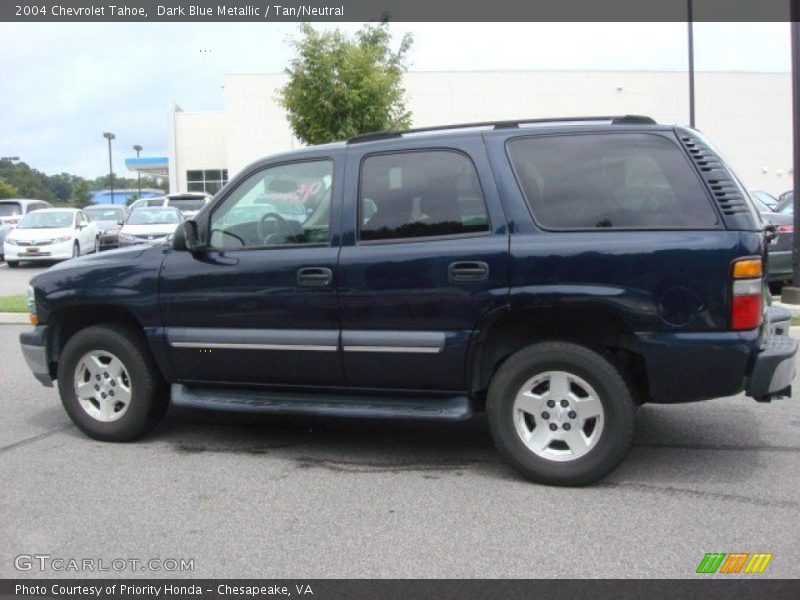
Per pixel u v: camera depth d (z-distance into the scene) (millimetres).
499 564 3748
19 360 8859
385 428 6086
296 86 16859
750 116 36656
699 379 4469
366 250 4930
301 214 5184
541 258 4590
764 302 4637
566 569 3689
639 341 4500
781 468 5031
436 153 4934
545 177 4738
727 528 4113
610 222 4590
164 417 6469
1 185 66875
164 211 21891
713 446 5504
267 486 4844
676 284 4430
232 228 5320
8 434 6016
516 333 4879
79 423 5801
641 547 3904
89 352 5727
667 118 36062
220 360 5336
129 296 5480
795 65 10766
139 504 4559
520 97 35312
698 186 4527
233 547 3980
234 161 35875
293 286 5051
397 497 4629
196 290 5305
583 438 4668
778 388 4543
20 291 15164
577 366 4590
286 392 5332
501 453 4805
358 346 4953
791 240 11695
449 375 4859
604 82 35500
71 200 87125
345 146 5137
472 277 4695
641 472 4984
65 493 4742
